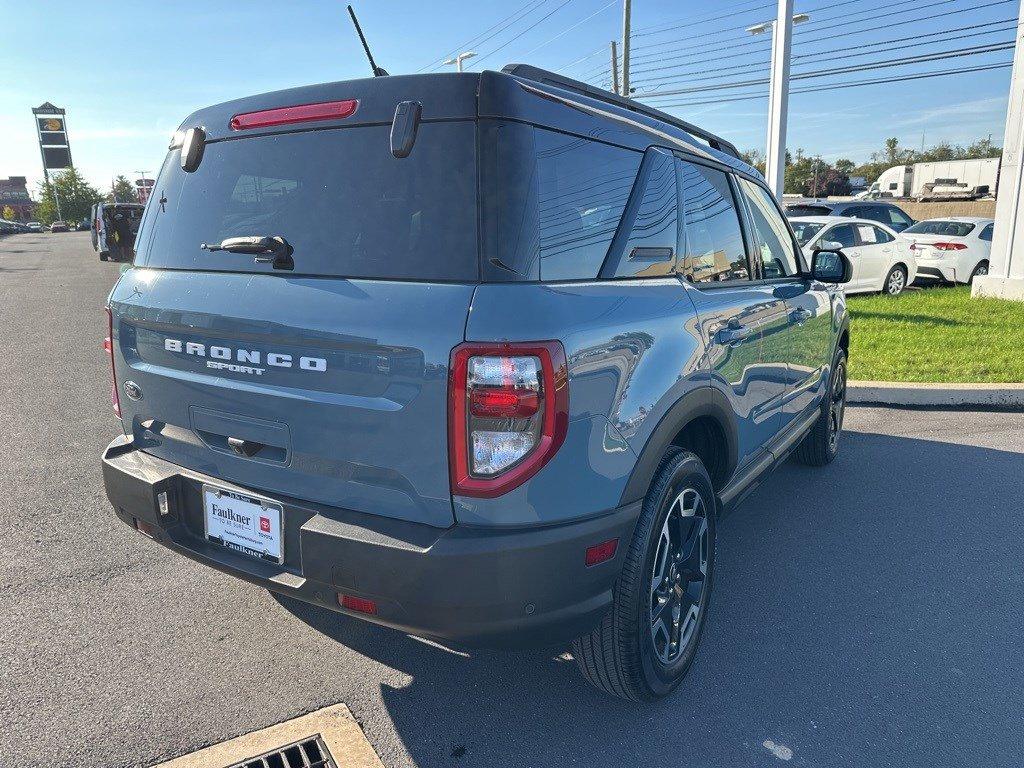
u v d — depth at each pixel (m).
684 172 2.95
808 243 12.38
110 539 3.83
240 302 2.28
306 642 2.98
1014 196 12.27
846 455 5.43
